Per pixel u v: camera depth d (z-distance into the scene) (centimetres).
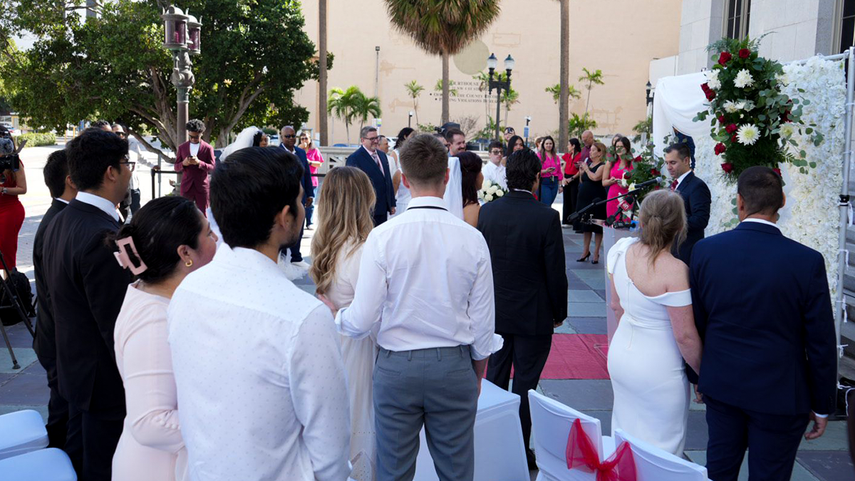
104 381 265
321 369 158
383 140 891
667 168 572
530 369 372
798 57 1048
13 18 1636
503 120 5375
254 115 2012
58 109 1733
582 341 622
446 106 2805
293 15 1870
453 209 472
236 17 1792
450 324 246
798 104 454
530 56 5356
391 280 246
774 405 264
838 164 492
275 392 157
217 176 165
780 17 1090
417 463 322
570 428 261
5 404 453
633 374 301
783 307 262
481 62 5316
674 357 297
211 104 1791
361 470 314
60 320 265
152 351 182
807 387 269
